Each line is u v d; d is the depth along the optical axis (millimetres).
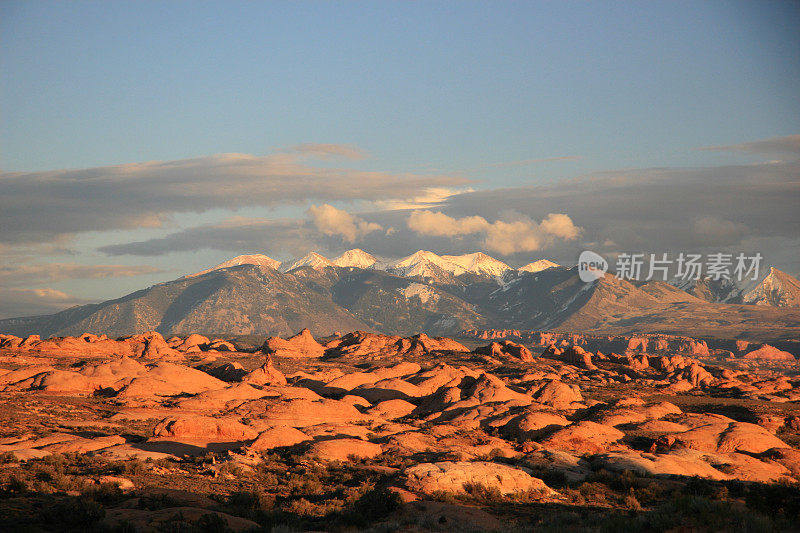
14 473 46750
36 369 133875
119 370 131125
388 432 85812
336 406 101812
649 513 35000
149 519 32969
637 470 57438
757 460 69562
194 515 34500
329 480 52719
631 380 192500
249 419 93688
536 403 107188
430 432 82562
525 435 85000
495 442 75312
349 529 34469
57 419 85500
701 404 141875
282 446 69250
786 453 73875
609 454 63656
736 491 50938
